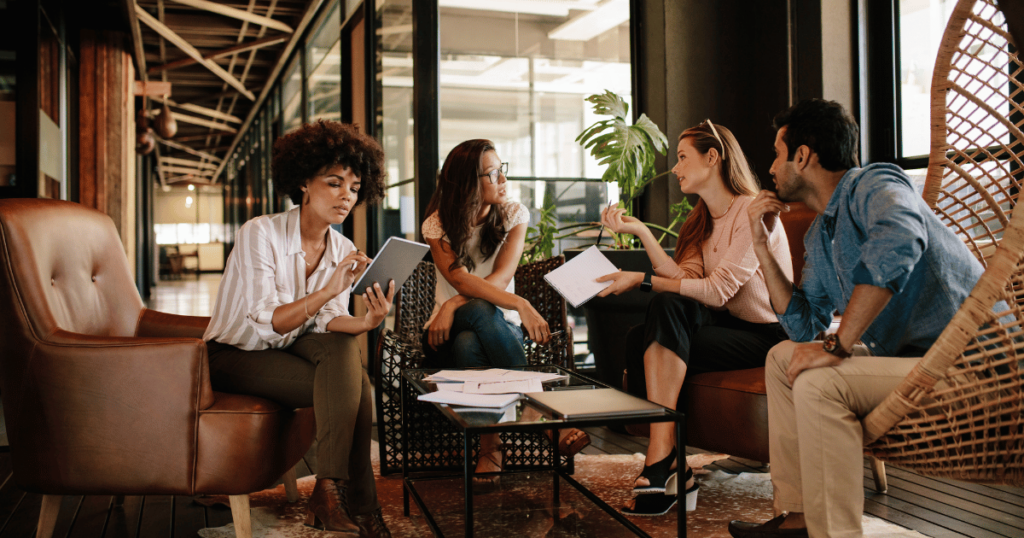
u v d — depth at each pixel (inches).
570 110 155.5
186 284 629.6
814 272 67.5
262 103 420.2
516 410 55.7
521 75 153.8
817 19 126.7
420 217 144.6
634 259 123.6
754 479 90.7
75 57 269.1
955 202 76.2
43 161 172.2
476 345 85.6
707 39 143.1
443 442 91.0
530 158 154.0
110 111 277.3
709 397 78.2
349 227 217.8
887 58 126.0
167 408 63.5
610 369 123.8
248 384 71.0
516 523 72.9
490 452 87.5
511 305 88.1
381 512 74.3
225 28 297.4
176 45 313.3
